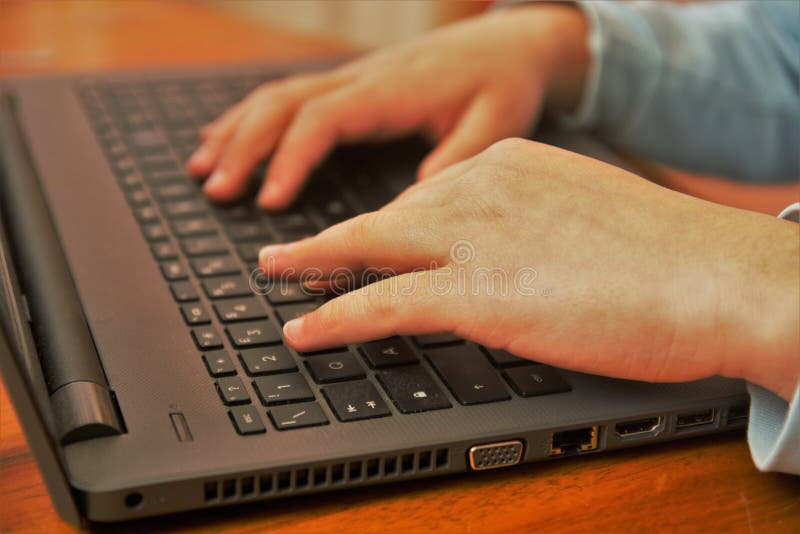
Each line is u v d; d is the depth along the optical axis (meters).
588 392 0.46
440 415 0.44
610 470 0.45
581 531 0.41
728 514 0.42
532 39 0.80
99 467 0.39
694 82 0.85
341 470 0.41
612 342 0.45
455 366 0.48
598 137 0.87
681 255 0.45
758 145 0.89
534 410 0.45
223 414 0.43
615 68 0.83
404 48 0.80
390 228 0.50
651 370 0.45
